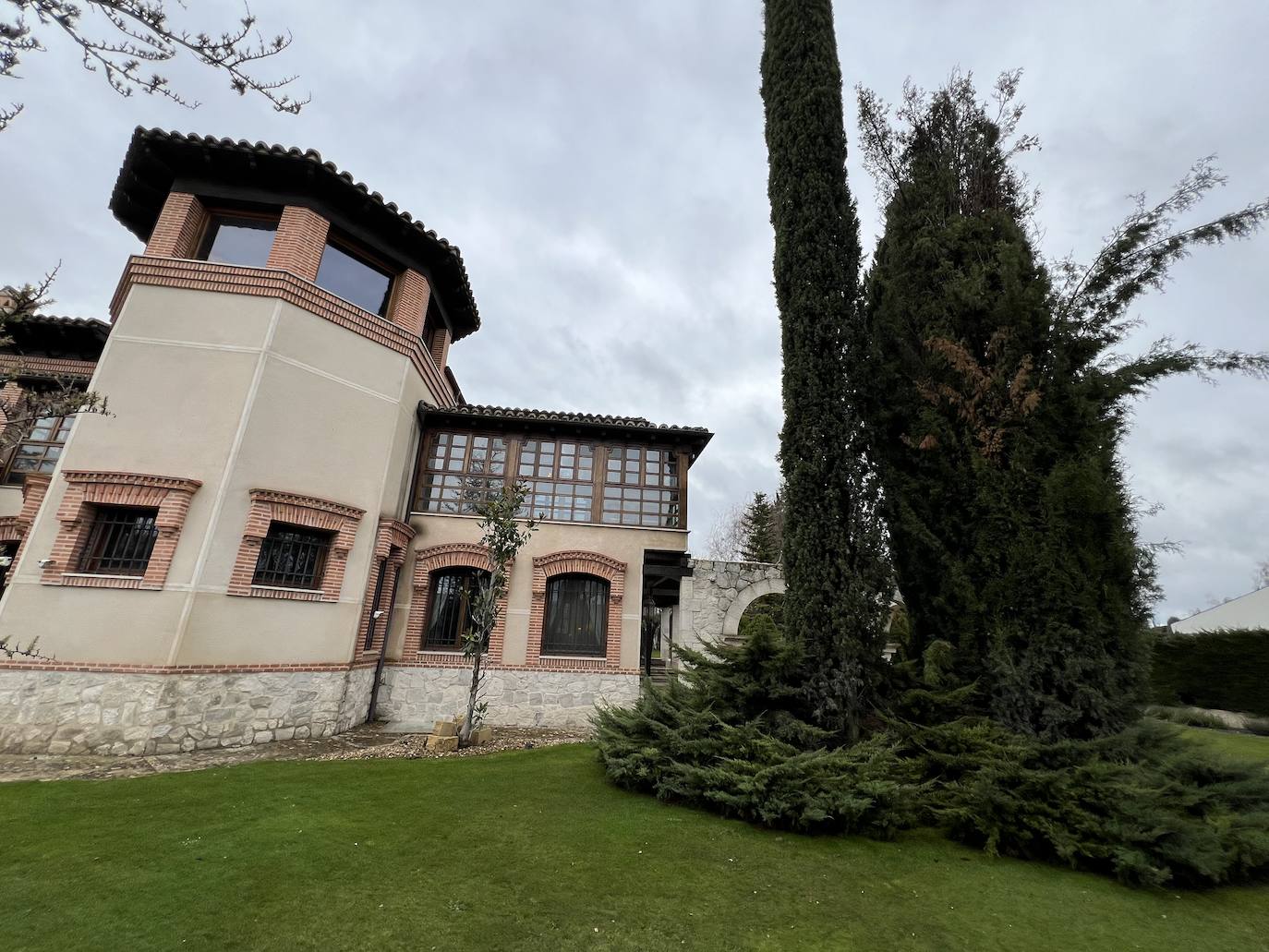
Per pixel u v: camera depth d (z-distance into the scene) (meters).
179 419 10.09
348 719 11.41
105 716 8.75
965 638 7.74
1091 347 7.99
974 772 6.32
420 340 13.42
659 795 6.93
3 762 8.10
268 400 10.54
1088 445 7.62
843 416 8.59
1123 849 5.45
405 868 4.85
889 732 7.07
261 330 10.69
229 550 9.85
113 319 12.65
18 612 9.02
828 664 7.54
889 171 10.48
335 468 11.41
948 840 6.20
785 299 9.41
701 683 8.01
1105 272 8.16
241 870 4.66
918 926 4.41
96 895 4.17
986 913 4.68
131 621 9.15
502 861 5.07
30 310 4.88
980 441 8.18
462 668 13.07
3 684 8.73
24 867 4.58
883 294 9.60
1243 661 18.69
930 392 8.58
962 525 8.09
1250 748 12.80
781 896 4.73
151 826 5.55
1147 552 7.36
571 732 12.23
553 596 14.10
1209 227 7.56
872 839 6.06
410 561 13.57
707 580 16.25
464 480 14.46
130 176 11.45
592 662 13.52
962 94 10.50
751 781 6.17
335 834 5.49
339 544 11.26
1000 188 9.92
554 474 14.77
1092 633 6.96
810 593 7.95
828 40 10.04
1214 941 4.46
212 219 11.62
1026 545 7.41
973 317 8.68
